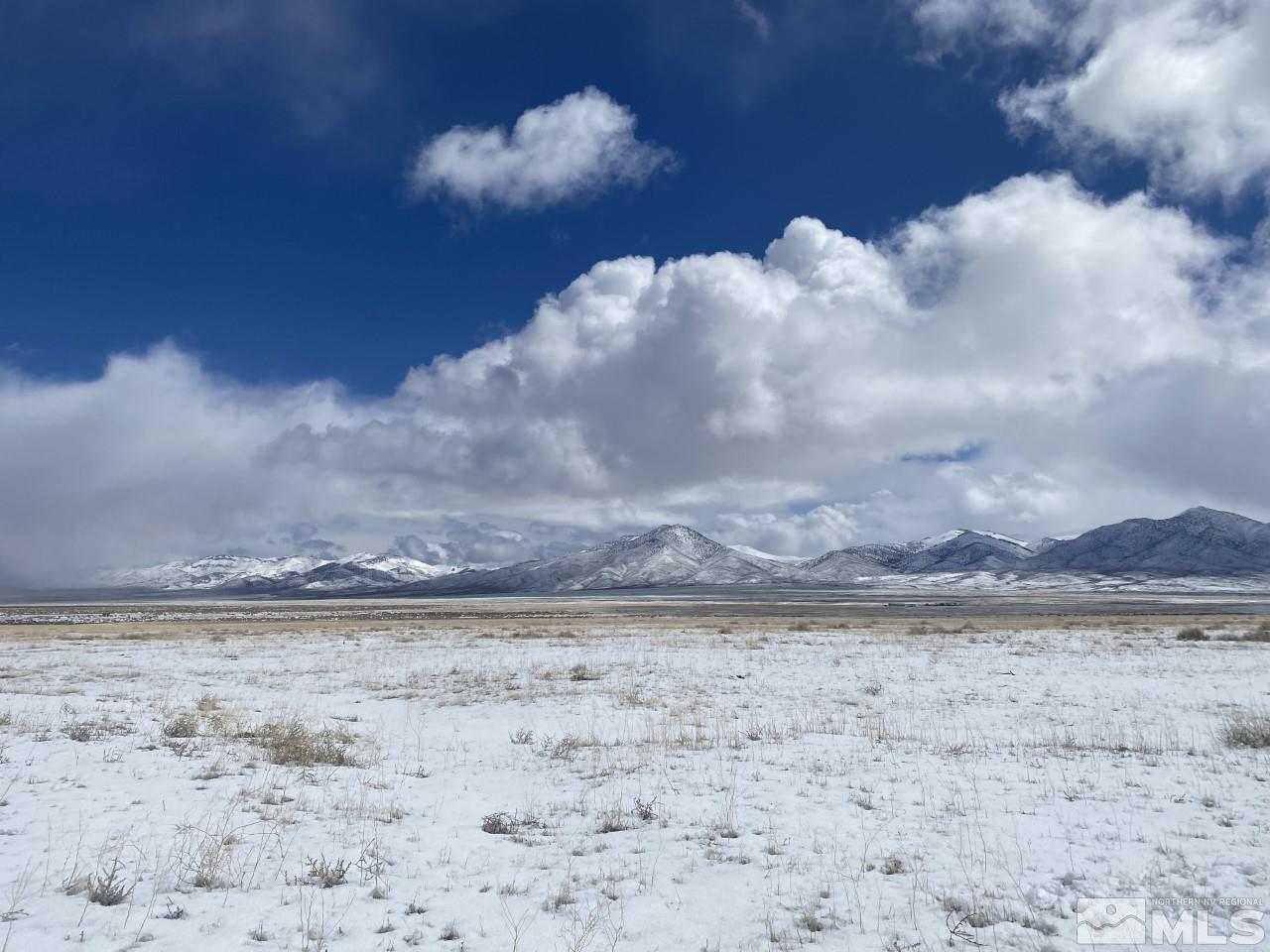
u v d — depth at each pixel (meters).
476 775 12.48
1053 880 7.39
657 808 10.20
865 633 46.06
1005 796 10.59
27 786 10.73
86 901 6.62
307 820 9.57
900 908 6.71
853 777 11.77
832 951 5.87
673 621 69.12
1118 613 89.31
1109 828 9.09
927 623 59.50
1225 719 16.58
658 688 22.58
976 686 22.12
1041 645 35.47
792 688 22.34
